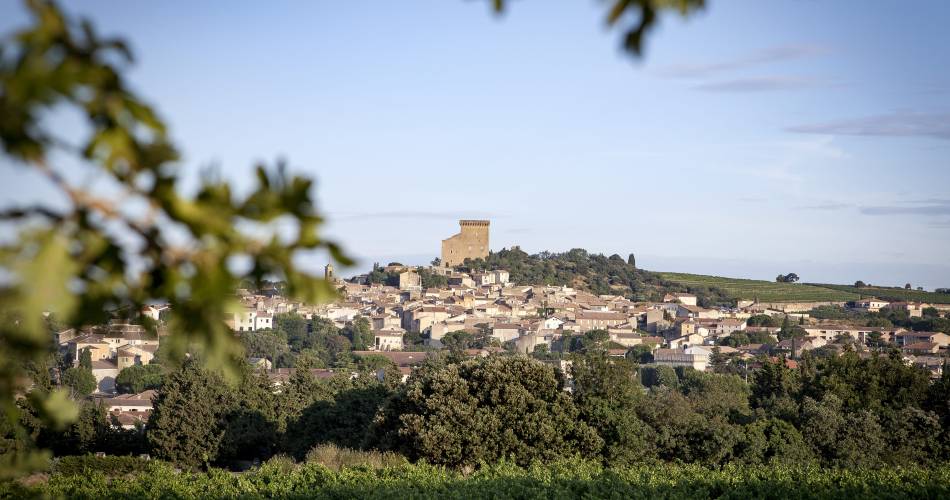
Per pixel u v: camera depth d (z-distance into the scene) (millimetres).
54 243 10383
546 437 139875
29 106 9672
